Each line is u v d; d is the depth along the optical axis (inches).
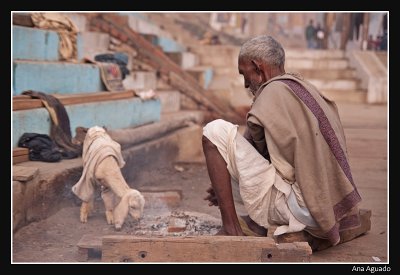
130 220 157.9
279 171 134.3
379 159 273.9
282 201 134.3
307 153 131.5
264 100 133.5
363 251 143.2
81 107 221.5
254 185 133.2
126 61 326.0
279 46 142.2
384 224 168.7
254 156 134.0
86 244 131.3
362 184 222.7
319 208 131.2
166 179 225.9
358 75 601.3
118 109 249.9
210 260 126.6
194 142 293.9
